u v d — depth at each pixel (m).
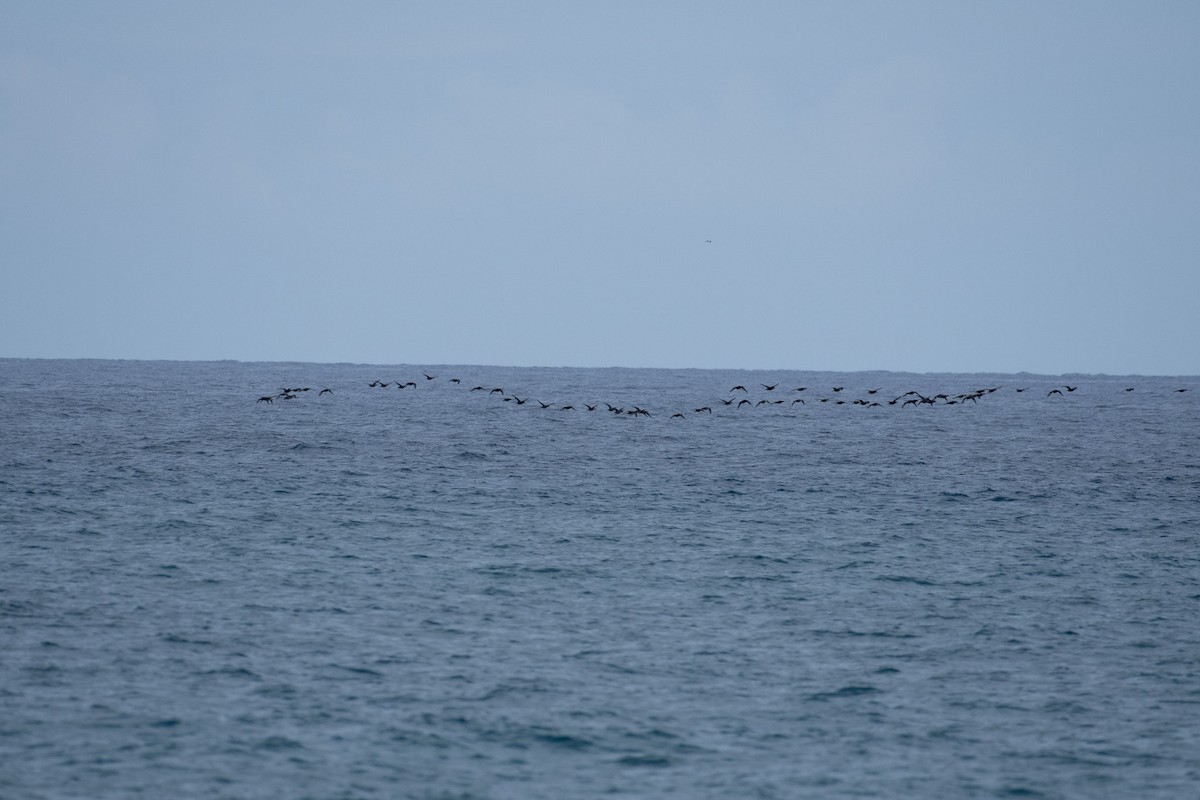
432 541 87.06
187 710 51.09
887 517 102.56
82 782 44.50
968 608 70.19
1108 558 85.19
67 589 69.38
